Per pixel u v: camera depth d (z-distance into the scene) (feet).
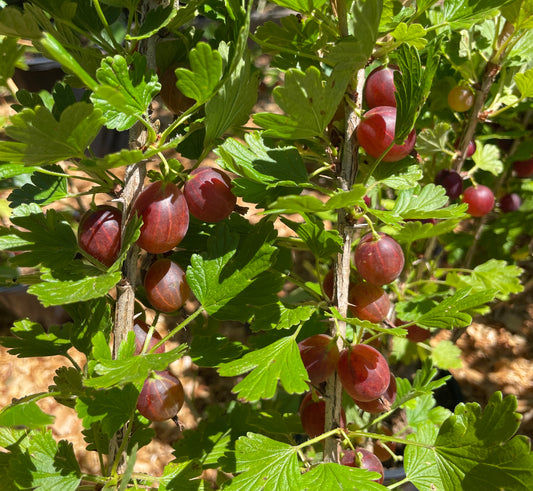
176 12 0.81
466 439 0.89
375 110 0.86
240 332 2.18
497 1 0.90
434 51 0.83
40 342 0.95
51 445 0.89
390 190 1.94
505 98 1.41
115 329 0.85
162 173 0.80
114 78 0.73
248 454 0.89
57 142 0.68
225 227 0.89
